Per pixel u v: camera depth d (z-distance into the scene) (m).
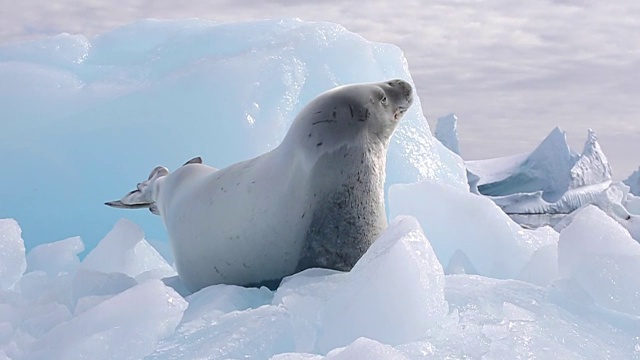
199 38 13.54
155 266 8.22
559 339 4.31
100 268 7.48
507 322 4.40
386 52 12.91
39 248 8.56
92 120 11.96
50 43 14.55
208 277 6.48
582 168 49.12
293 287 5.20
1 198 11.96
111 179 11.80
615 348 4.36
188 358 4.07
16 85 12.48
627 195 35.78
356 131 5.99
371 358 3.45
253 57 11.92
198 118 11.57
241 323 4.50
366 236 6.05
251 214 6.10
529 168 51.50
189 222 6.62
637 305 5.25
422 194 8.76
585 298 5.22
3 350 4.40
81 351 4.23
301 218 5.91
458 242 8.45
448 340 4.14
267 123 11.37
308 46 12.29
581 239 5.79
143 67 13.41
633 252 5.68
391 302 4.44
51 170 11.87
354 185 5.96
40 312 5.23
